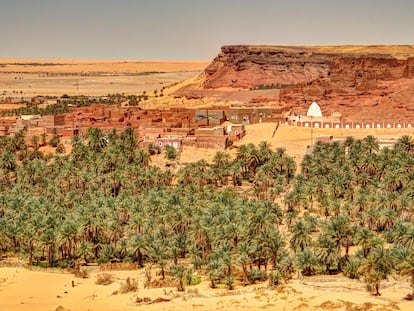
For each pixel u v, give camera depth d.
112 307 107.06
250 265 121.38
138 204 147.12
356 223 143.00
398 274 110.94
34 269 132.88
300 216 156.62
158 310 102.94
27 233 135.00
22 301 112.12
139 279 123.56
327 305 97.25
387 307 94.19
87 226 136.25
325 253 116.94
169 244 129.62
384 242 124.25
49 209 150.25
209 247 129.50
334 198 160.00
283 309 98.38
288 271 117.19
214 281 117.12
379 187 163.88
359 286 108.38
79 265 134.50
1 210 156.75
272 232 121.31
